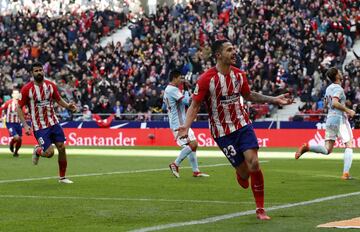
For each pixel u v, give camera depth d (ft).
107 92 238.07
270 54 231.71
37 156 98.68
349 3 244.83
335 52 226.99
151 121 219.82
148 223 57.16
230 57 58.90
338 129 99.71
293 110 222.07
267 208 65.98
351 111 98.78
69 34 276.41
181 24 260.83
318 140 200.03
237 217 60.13
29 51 267.39
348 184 92.02
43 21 285.64
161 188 86.69
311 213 62.13
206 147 204.64
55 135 92.99
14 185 91.20
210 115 60.54
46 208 67.46
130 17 288.51
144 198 75.77
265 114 220.84
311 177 103.45
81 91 242.17
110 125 225.56
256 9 249.55
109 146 217.77
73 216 61.72
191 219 59.31
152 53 251.80
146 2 292.81
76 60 264.11
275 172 113.50
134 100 232.94
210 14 261.85
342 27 234.99
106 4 296.10
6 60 266.16
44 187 88.38
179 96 102.17
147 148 203.51
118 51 256.11
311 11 240.94
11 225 56.70
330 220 57.36
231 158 60.54
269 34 238.48
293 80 223.10
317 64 223.51
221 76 59.31
